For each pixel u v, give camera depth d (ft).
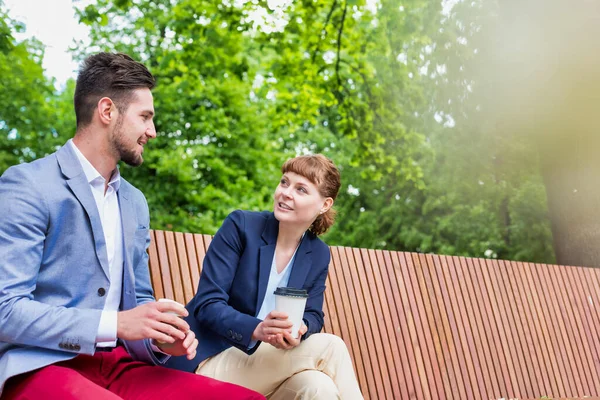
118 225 8.44
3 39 39.88
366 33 40.32
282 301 8.54
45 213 7.57
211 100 57.98
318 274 10.31
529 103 25.20
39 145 56.44
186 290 12.46
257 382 9.22
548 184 25.76
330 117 67.05
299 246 10.28
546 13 24.16
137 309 7.43
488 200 58.59
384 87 41.98
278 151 67.56
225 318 9.06
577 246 24.66
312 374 8.86
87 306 7.82
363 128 42.34
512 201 59.72
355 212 69.67
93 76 8.11
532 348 18.19
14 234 7.36
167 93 55.88
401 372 15.20
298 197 9.82
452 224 62.39
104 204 8.34
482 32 30.58
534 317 18.62
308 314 9.94
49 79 56.44
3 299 7.05
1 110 53.21
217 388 7.55
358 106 41.83
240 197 60.13
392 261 16.12
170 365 9.47
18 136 55.57
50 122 56.39
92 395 6.77
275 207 9.97
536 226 60.03
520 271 18.89
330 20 39.34
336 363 9.23
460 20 32.27
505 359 17.51
